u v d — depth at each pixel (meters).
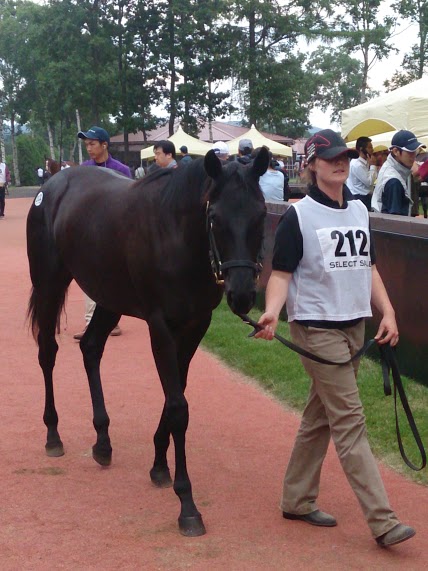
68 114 53.06
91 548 3.44
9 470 4.40
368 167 9.62
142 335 7.95
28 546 3.46
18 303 9.66
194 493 4.07
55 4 43.62
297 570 3.21
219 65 43.16
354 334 3.49
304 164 3.53
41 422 5.24
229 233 3.23
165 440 4.15
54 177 5.09
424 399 5.45
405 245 5.97
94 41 42.44
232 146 22.44
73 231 4.51
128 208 3.99
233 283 3.19
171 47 42.91
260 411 5.47
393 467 4.38
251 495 4.05
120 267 4.06
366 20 45.41
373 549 3.41
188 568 3.24
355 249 3.42
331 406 3.37
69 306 9.48
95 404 4.55
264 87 41.69
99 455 4.44
